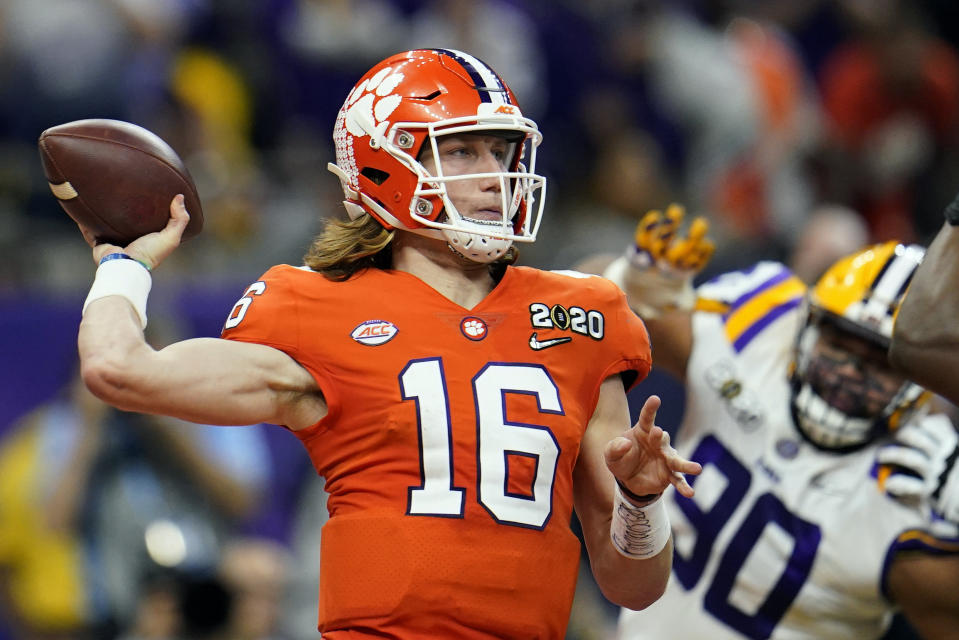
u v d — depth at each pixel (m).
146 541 18.69
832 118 32.56
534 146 9.23
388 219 9.17
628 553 9.05
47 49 24.95
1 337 21.39
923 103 31.89
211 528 19.27
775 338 12.89
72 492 19.30
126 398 8.20
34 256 22.73
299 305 8.84
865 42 32.72
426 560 8.48
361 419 8.69
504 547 8.58
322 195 25.45
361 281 9.05
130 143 9.07
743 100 30.47
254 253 23.95
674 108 30.38
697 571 12.60
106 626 18.92
